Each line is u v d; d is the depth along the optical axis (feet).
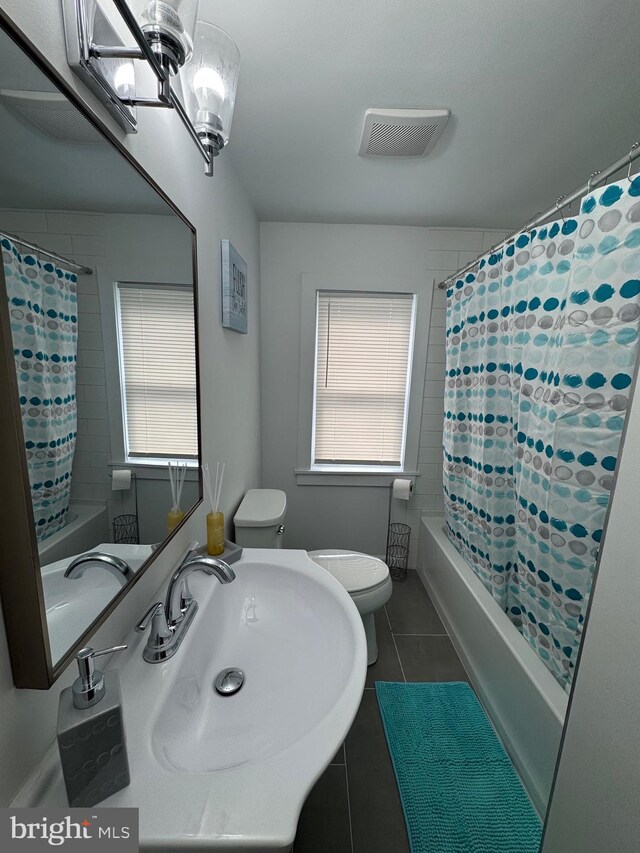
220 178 4.23
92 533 1.91
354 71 3.33
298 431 7.59
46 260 1.51
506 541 5.21
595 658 2.39
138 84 2.38
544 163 4.79
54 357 1.57
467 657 5.40
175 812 1.49
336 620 2.87
